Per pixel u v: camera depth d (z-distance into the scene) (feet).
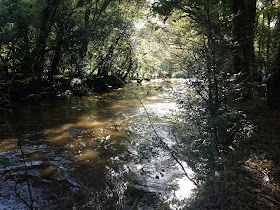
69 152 20.29
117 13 66.69
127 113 36.11
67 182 15.28
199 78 13.48
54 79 58.65
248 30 27.66
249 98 30.45
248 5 32.96
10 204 12.66
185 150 17.29
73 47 55.77
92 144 22.31
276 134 18.25
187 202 11.75
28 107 40.27
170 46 15.44
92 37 56.03
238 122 17.61
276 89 24.76
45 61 58.29
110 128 27.66
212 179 13.03
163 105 42.32
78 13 63.16
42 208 12.44
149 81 20.75
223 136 16.24
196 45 14.24
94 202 13.11
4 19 41.29
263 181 12.16
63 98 50.96
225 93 14.12
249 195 11.10
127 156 19.47
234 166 14.03
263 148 15.99
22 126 28.17
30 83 46.70
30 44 46.32
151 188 14.39
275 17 41.68
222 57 13.48
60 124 29.50
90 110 38.73
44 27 50.52
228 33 14.83
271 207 10.18
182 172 16.03
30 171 16.61
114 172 16.66
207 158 15.46
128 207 12.56
